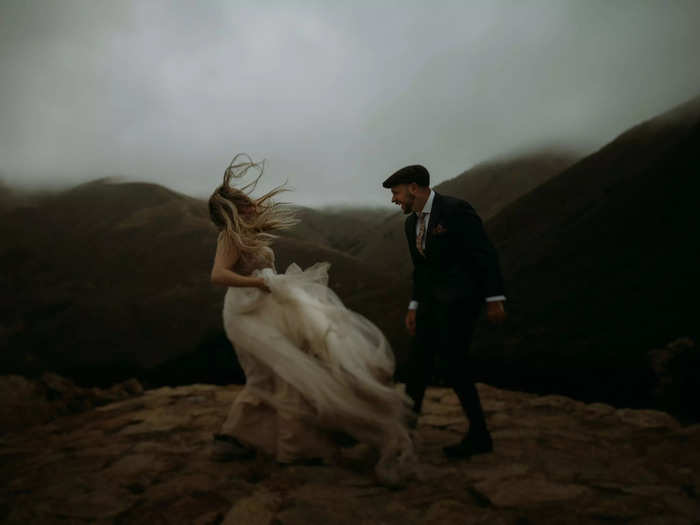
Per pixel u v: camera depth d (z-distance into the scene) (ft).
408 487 7.39
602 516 6.20
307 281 9.04
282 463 8.24
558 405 13.03
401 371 12.52
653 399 23.44
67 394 15.23
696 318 38.09
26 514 6.79
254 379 8.61
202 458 9.11
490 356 47.01
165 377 58.39
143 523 6.50
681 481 7.54
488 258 8.49
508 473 7.89
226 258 8.66
